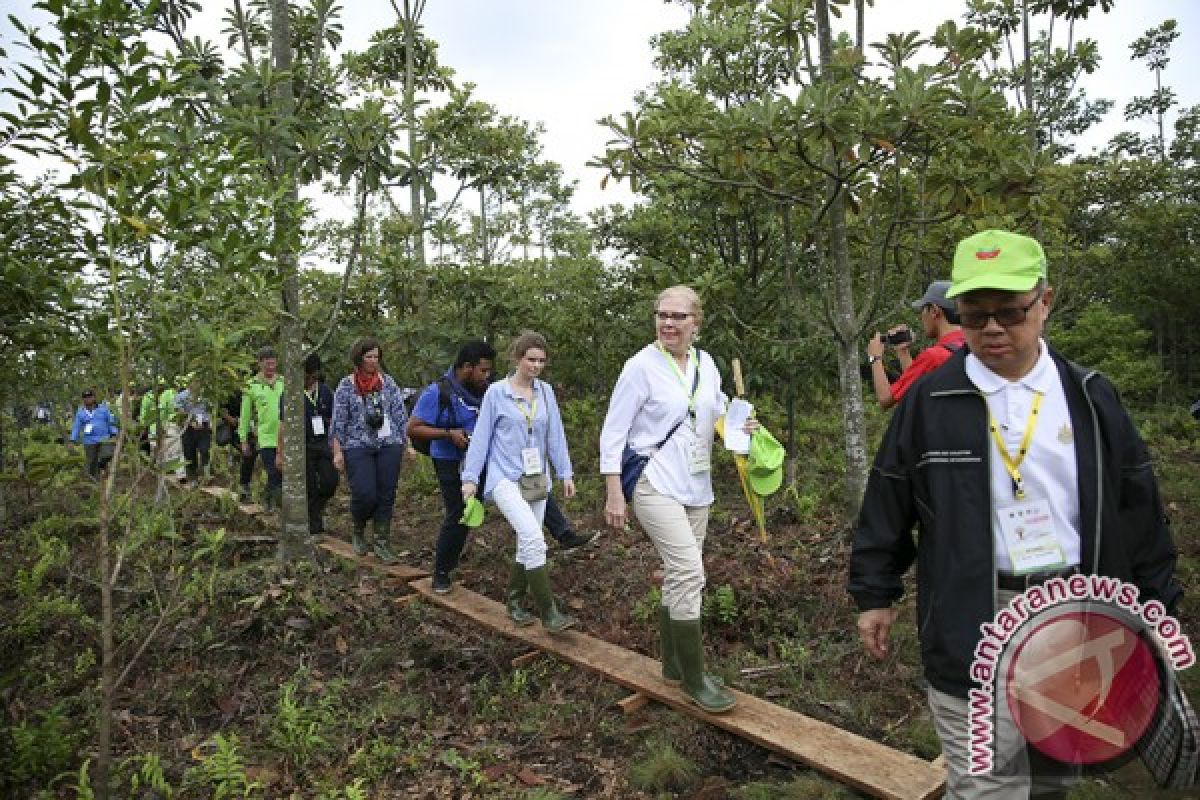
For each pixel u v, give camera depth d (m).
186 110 4.93
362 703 3.80
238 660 4.22
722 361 7.42
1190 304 15.58
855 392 5.49
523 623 4.57
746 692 3.72
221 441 8.80
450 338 8.97
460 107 9.22
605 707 3.66
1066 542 1.78
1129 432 1.81
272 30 5.42
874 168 4.95
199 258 2.98
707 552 5.51
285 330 5.49
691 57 7.16
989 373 1.85
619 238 8.02
